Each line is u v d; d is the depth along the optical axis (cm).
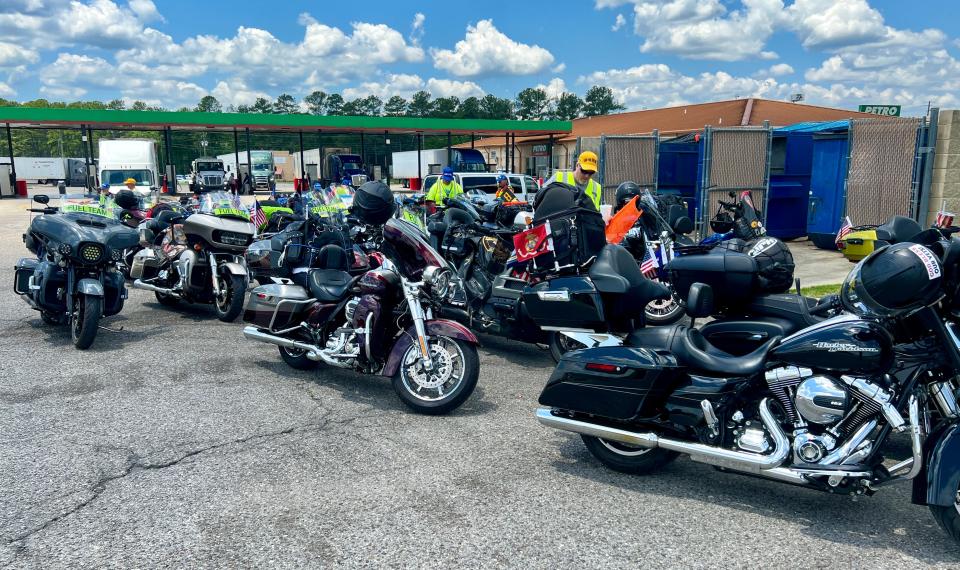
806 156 1638
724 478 444
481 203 1448
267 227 1118
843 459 359
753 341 485
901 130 1312
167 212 1122
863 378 359
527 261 610
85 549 356
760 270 516
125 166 3372
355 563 344
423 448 488
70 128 4184
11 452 474
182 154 7212
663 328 448
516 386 638
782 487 431
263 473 445
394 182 5478
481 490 423
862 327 362
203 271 902
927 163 1280
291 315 646
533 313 520
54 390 605
